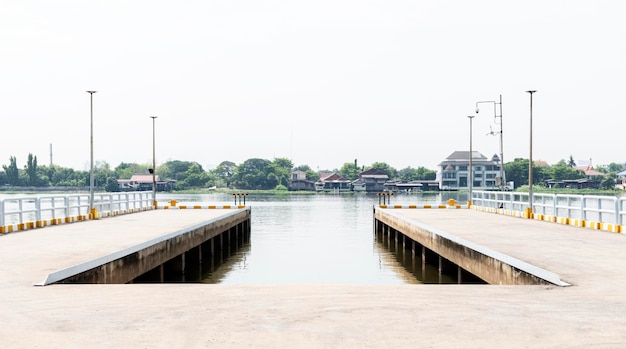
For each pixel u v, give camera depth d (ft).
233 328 25.98
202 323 26.86
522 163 473.67
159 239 59.36
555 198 86.22
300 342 23.79
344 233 128.06
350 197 404.57
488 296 32.96
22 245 54.95
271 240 114.62
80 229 73.46
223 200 351.05
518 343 23.48
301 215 190.19
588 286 35.37
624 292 33.65
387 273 75.56
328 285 36.91
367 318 27.78
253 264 83.66
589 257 45.93
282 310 29.53
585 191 429.38
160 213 115.14
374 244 107.76
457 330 25.52
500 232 67.82
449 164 473.67
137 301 31.76
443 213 114.01
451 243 62.28
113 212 106.22
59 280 37.50
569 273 39.19
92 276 42.19
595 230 70.38
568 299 31.89
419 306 30.40
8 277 38.58
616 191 431.43
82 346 23.31
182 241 69.56
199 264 82.23
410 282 68.80
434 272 75.87
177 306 30.45
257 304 30.96
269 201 325.62
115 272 46.80
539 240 58.54
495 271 47.19
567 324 26.40
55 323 26.91
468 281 61.72
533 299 32.01
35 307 30.30
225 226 100.12
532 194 97.66
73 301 31.73
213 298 32.55
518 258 45.29
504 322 26.84
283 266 81.61
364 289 35.37
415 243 87.20
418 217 99.71
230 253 96.27
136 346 23.29
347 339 24.20
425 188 502.79
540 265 42.04
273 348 22.97
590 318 27.50
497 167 469.57
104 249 51.78
